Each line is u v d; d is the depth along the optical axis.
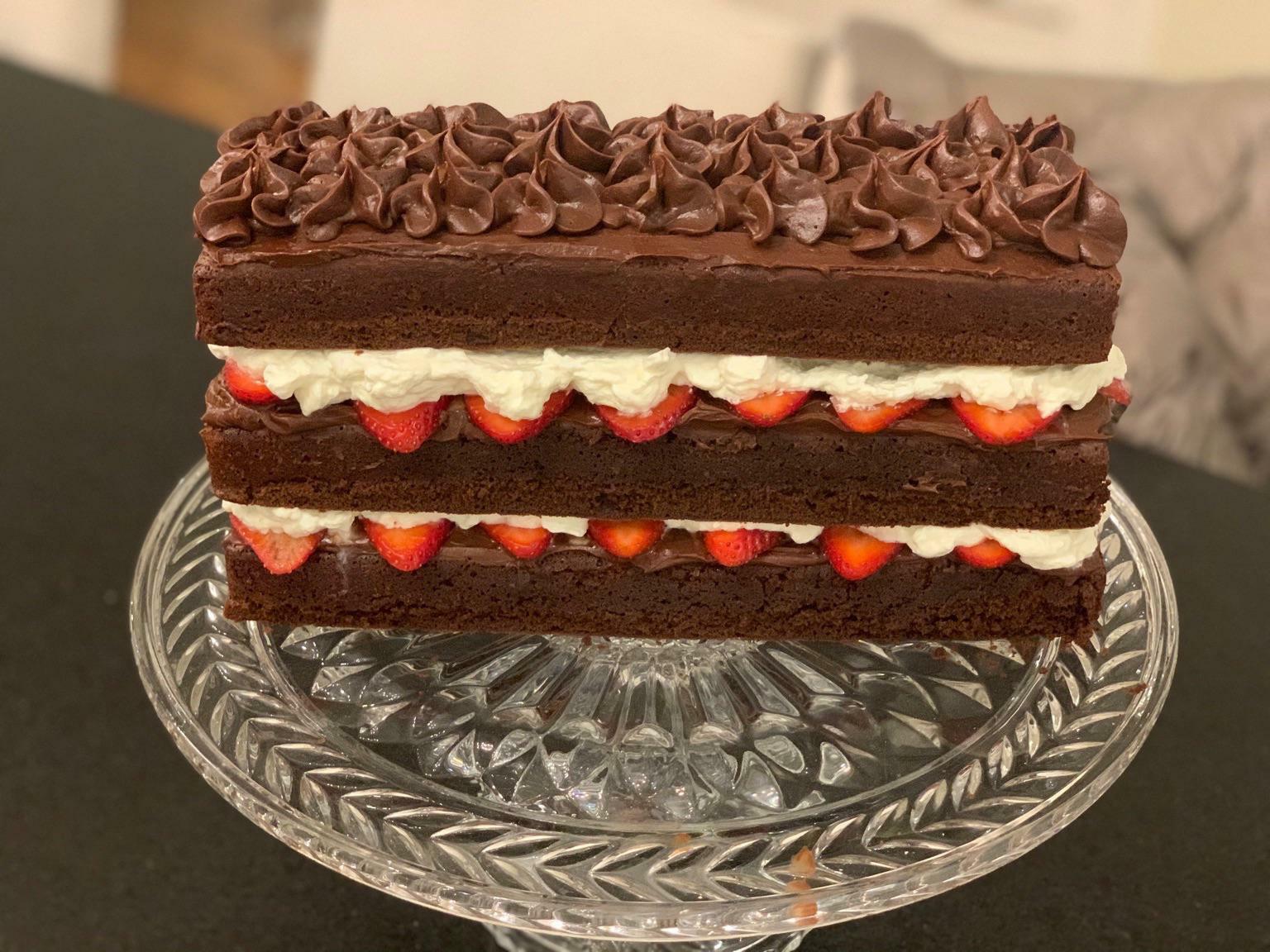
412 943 0.47
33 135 0.85
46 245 0.76
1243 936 0.47
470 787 0.41
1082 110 0.75
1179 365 0.73
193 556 0.49
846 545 0.46
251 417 0.44
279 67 1.00
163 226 0.78
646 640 0.48
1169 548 0.61
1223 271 0.73
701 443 0.44
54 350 0.69
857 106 0.78
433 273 0.41
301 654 0.46
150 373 0.69
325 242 0.41
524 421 0.43
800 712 0.44
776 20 0.84
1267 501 0.63
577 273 0.41
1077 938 0.47
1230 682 0.55
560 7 0.89
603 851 0.39
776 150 0.45
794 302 0.42
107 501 0.62
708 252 0.41
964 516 0.45
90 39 1.06
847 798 0.41
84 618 0.57
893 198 0.42
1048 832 0.39
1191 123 0.72
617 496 0.45
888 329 0.42
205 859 0.50
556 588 0.47
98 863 0.49
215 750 0.41
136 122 0.87
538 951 0.47
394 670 0.45
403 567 0.46
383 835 0.39
